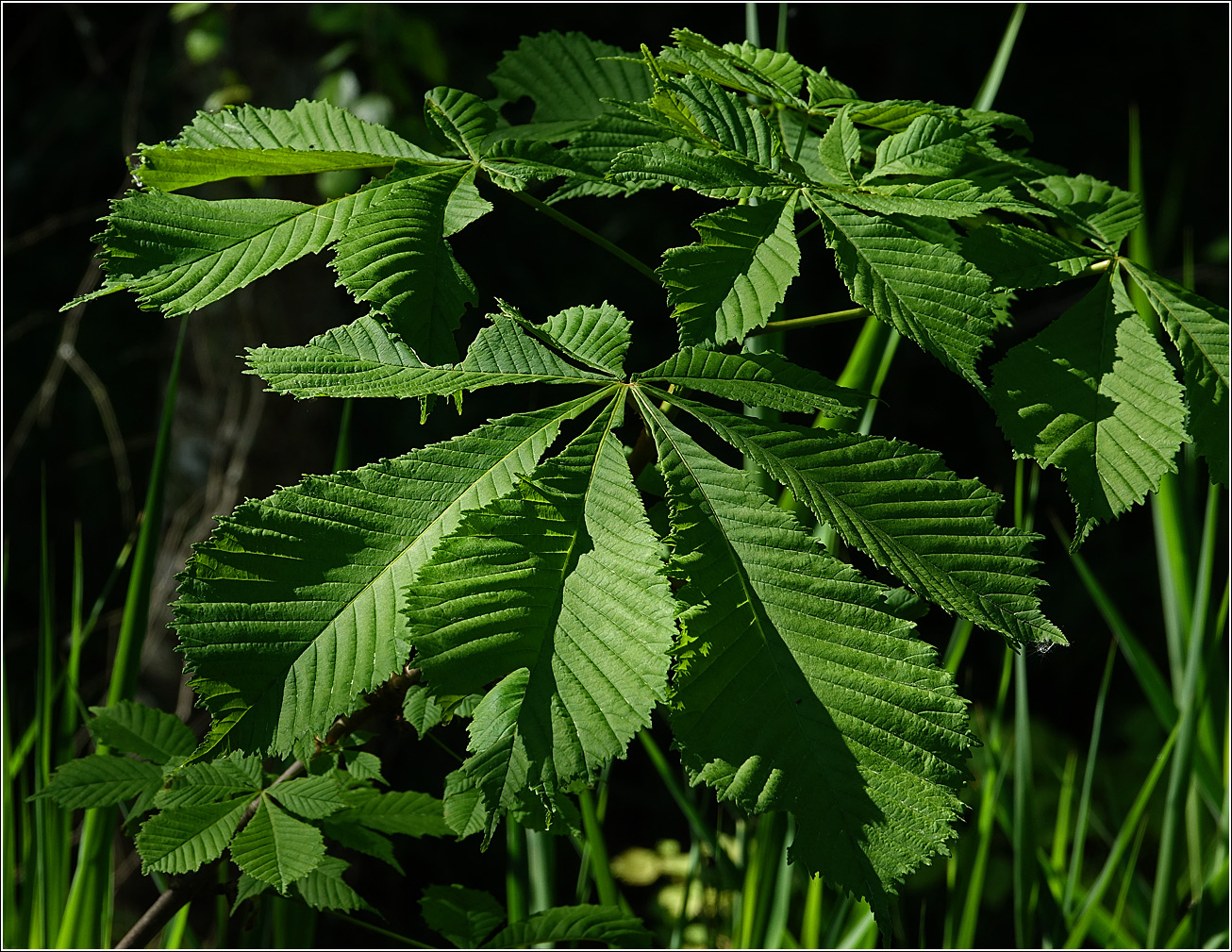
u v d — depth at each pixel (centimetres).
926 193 124
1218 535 227
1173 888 162
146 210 121
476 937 142
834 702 115
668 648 114
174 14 265
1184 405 122
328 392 119
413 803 138
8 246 292
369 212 121
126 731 138
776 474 118
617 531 116
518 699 113
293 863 130
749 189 123
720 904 190
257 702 114
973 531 117
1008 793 185
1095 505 120
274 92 268
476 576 115
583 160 127
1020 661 160
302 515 116
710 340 121
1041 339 124
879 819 113
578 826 133
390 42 261
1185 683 162
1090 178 133
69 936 153
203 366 277
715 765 114
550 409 120
